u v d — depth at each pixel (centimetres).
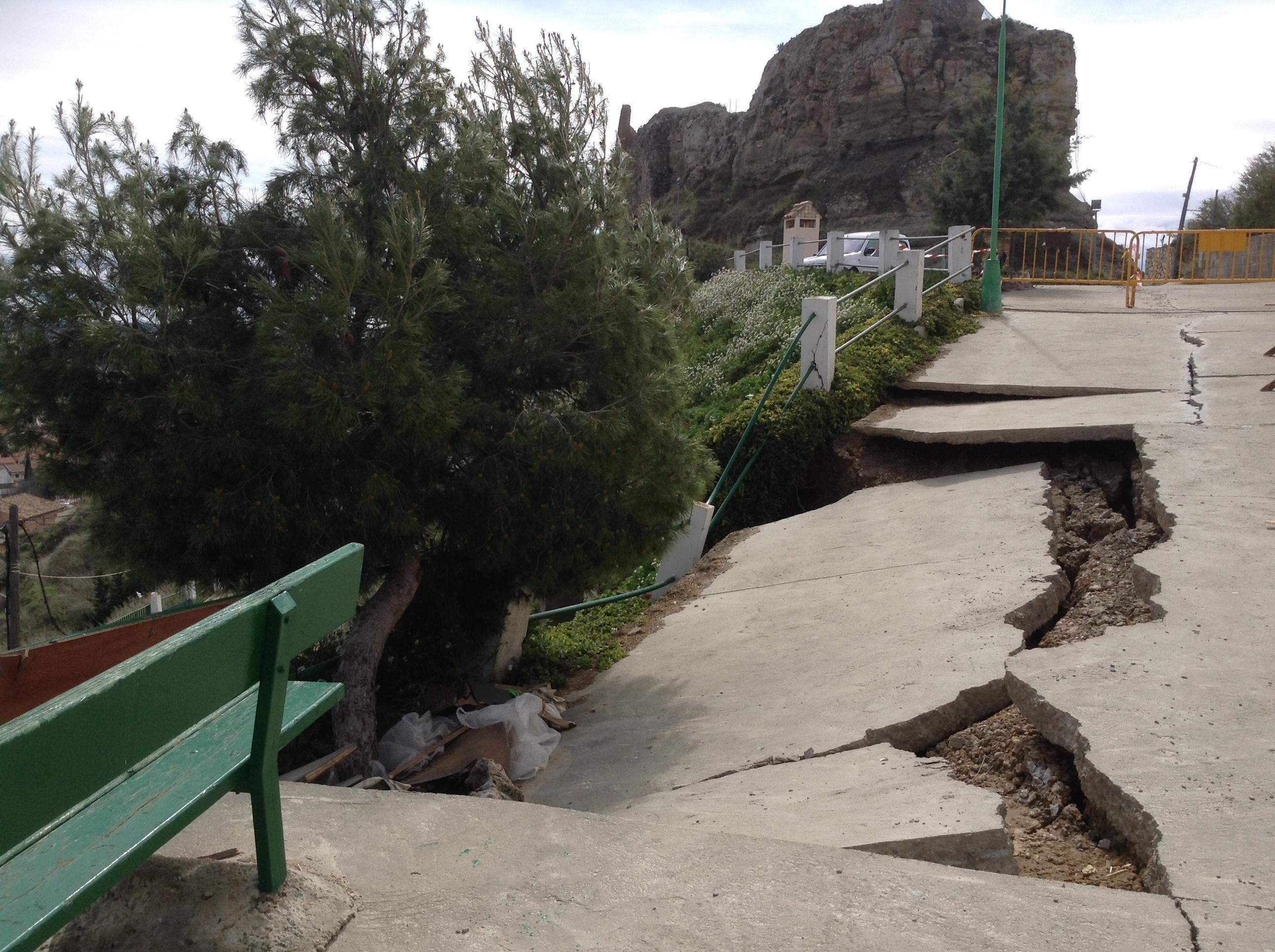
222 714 284
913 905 272
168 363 598
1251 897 281
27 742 171
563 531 705
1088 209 3781
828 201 5144
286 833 314
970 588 668
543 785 579
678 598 884
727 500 1108
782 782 463
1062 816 394
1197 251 1994
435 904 275
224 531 601
